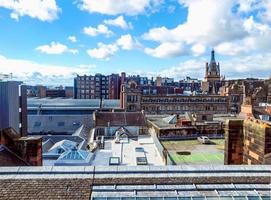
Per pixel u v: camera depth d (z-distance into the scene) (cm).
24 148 1797
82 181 1240
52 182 1234
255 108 6681
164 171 1294
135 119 6116
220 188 1227
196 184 1248
